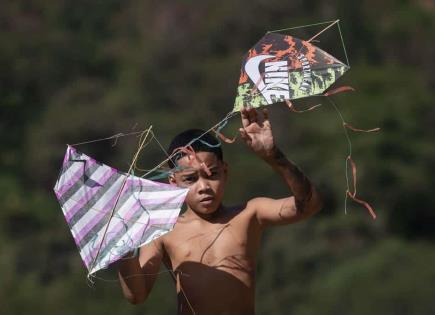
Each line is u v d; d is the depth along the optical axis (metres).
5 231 64.69
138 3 85.38
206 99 73.56
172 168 13.32
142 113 73.25
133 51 80.00
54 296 54.06
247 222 13.32
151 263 13.34
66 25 82.62
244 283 13.18
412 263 60.88
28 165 71.69
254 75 12.92
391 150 69.62
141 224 12.45
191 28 79.50
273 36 13.08
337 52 67.25
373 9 81.19
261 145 12.67
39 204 67.56
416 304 57.47
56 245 62.72
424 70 79.19
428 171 69.94
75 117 71.56
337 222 63.19
